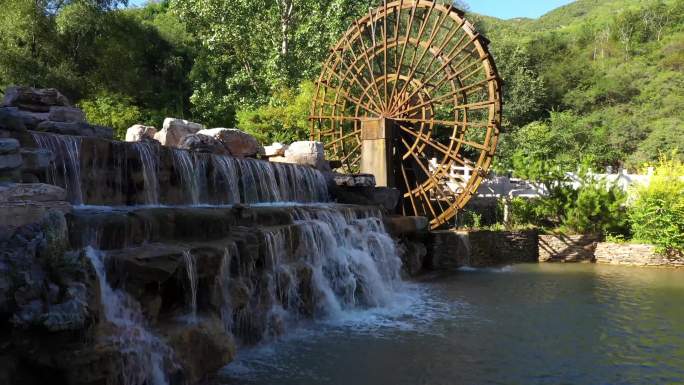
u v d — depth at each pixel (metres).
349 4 33.22
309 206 15.11
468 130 40.81
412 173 24.72
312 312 12.20
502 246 23.09
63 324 6.30
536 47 69.75
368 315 12.98
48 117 13.47
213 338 8.38
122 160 11.76
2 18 32.19
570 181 25.83
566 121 47.78
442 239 20.89
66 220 7.86
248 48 34.88
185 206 12.61
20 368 6.16
